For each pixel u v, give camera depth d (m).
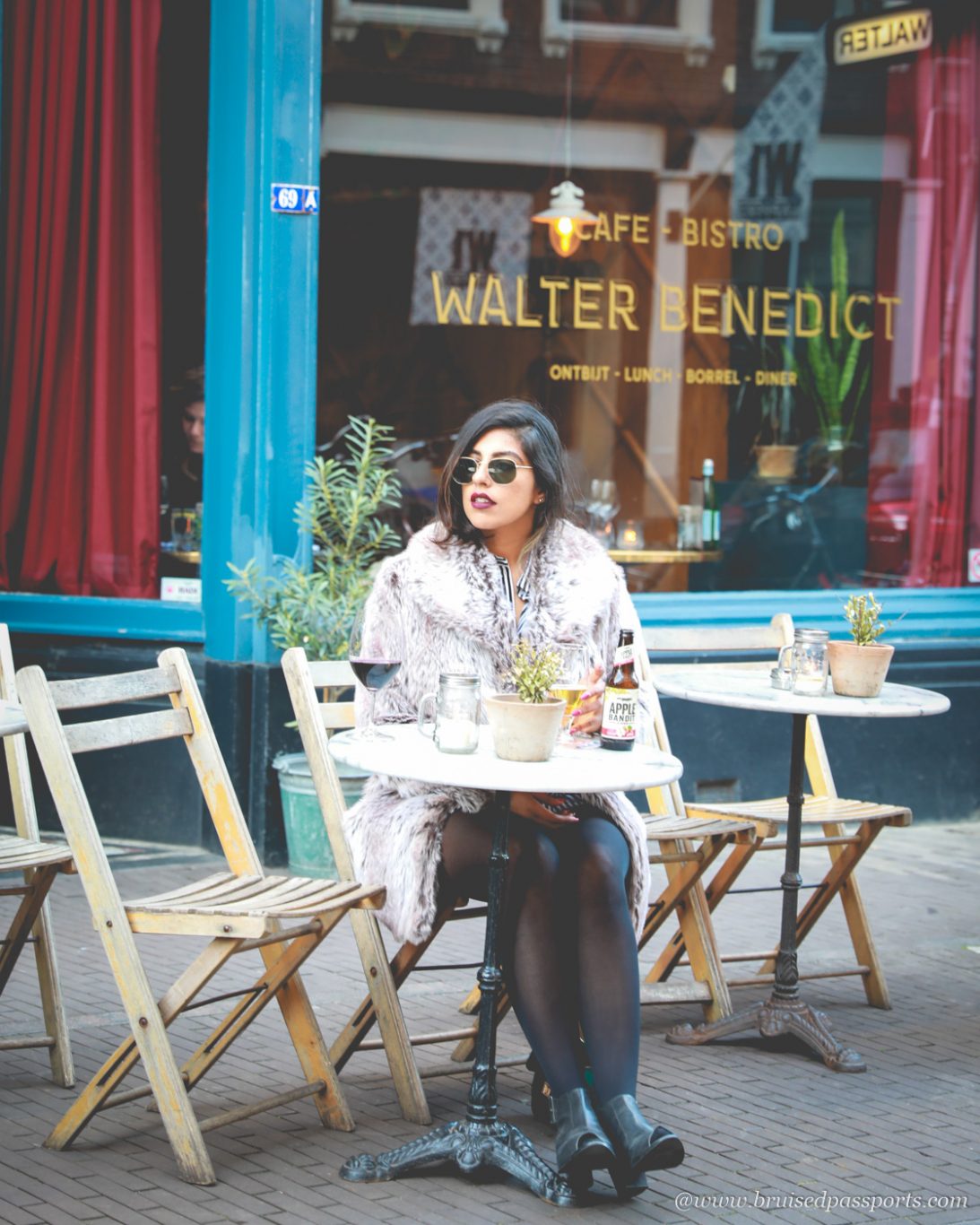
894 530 8.12
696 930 4.76
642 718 3.89
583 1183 3.43
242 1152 3.67
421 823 3.70
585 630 3.98
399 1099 3.93
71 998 4.73
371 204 7.06
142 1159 3.60
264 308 6.43
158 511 6.82
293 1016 3.85
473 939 5.58
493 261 7.40
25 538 7.00
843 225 8.06
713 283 7.92
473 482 3.91
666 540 7.83
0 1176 3.46
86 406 6.90
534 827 3.68
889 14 8.03
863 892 6.43
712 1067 4.41
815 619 7.75
